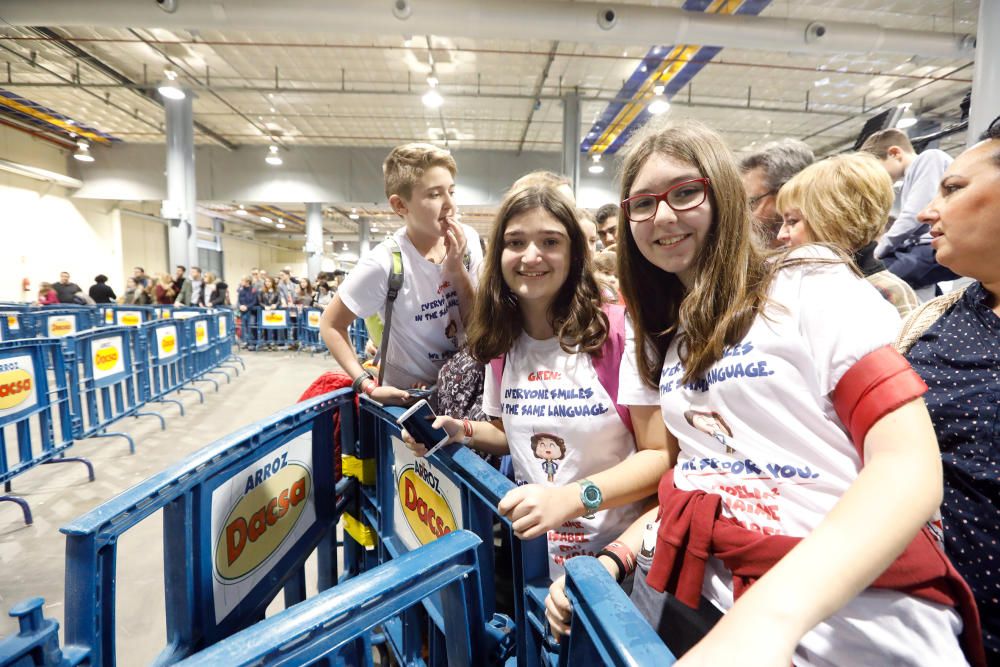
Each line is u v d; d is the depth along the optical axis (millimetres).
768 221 1362
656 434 838
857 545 401
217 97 8945
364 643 721
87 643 651
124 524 717
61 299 9367
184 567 875
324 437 1415
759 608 376
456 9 4949
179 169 8891
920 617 496
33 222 11344
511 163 12008
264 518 1135
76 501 2744
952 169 771
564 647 641
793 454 574
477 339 1092
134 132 11164
